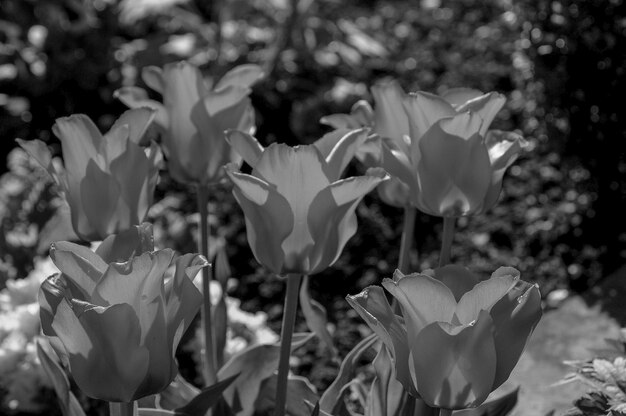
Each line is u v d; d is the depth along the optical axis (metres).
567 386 3.14
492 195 2.16
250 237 2.02
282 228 1.95
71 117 2.12
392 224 5.50
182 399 2.66
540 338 3.46
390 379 2.27
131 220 2.24
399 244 5.29
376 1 8.97
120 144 2.15
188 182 2.53
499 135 2.26
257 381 2.63
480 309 1.62
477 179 2.09
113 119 6.89
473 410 2.38
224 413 2.61
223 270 2.85
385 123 2.31
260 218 1.97
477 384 1.66
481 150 2.07
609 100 4.59
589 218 4.88
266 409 2.72
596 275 4.77
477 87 6.73
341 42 7.45
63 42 7.13
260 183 1.89
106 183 2.17
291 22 7.40
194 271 1.72
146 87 7.11
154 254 1.60
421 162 2.10
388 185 2.44
